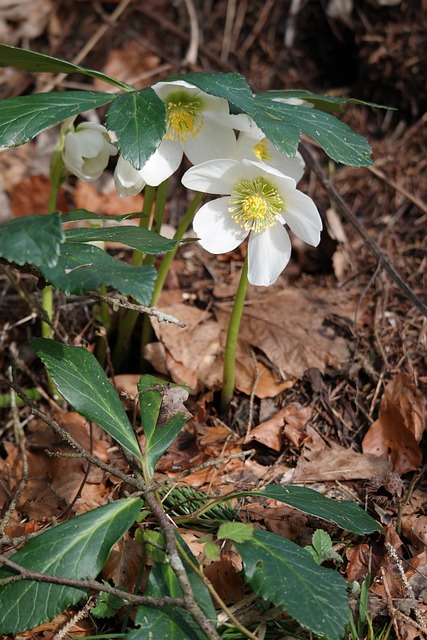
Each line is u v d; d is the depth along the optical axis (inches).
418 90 32.6
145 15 36.2
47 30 36.2
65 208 31.9
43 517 21.5
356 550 20.4
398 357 25.9
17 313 27.2
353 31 33.8
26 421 24.4
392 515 21.7
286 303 27.1
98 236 18.9
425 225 30.4
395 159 32.3
